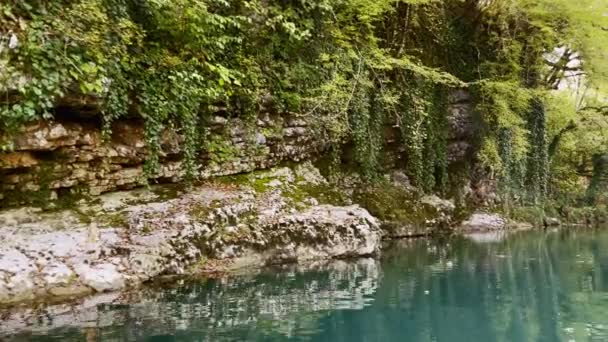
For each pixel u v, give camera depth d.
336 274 7.39
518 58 13.57
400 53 11.48
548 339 4.77
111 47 6.88
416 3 11.00
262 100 9.70
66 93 6.54
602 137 17.95
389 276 7.40
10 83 5.79
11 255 5.60
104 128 7.03
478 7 13.08
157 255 6.61
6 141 6.05
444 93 12.99
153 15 7.75
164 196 7.86
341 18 10.61
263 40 9.78
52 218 6.50
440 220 12.46
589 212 17.55
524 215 14.88
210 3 8.70
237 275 7.09
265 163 9.77
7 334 4.36
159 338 4.36
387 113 12.02
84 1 6.42
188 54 8.31
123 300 5.61
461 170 14.11
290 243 8.09
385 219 11.18
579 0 12.33
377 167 11.94
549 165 17.03
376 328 4.94
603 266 8.70
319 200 9.66
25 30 5.99
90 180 7.22
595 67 13.66
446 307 5.82
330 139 10.84
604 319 5.49
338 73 10.30
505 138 13.88
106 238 6.45
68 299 5.52
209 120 8.83
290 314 5.29
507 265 8.62
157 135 7.75
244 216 8.01
